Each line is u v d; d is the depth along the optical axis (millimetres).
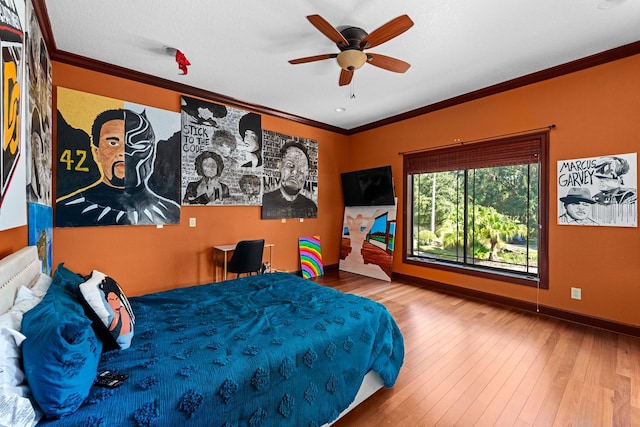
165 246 3516
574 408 1732
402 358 2008
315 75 3297
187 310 1859
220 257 3957
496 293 3613
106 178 3082
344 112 4566
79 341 983
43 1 2064
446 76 3301
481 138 3721
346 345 1642
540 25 2379
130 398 1017
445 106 4066
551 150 3158
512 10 2197
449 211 4184
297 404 1370
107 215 3090
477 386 1960
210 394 1116
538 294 3271
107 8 2170
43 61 2346
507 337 2666
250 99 4031
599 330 2801
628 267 2699
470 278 3855
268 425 1260
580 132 2963
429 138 4297
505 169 3598
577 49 2740
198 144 3719
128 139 3205
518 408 1745
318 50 2789
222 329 1562
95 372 1074
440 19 2301
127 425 939
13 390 846
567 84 3043
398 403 1801
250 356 1316
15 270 1323
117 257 3193
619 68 2740
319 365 1489
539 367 2172
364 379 1776
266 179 4441
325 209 5316
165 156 3463
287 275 2791
